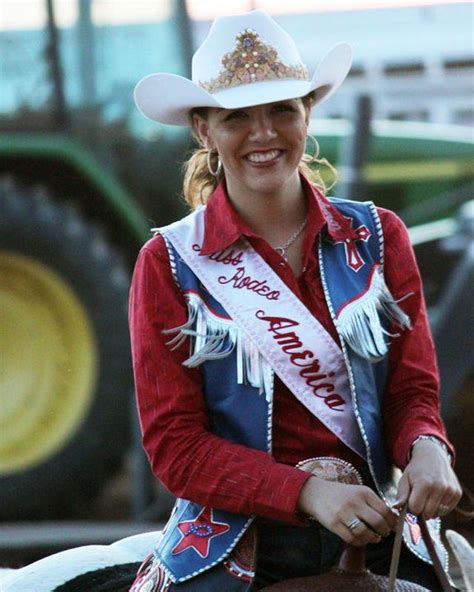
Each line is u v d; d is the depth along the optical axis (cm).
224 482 743
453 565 903
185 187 846
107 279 1717
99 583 852
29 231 1706
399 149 1861
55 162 1752
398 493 730
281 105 760
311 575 761
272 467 739
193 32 1727
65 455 1723
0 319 1728
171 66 1717
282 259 768
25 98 1727
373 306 768
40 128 1727
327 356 757
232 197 786
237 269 769
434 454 740
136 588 785
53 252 1711
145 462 1686
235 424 760
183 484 755
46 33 1719
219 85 764
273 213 780
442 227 1828
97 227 1781
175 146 1741
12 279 1722
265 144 758
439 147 1864
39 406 1727
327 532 762
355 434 760
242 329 759
